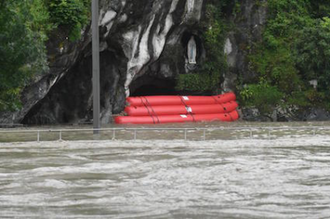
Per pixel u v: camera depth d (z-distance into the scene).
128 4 85.44
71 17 76.38
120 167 31.19
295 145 45.53
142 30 90.44
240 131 63.12
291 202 21.05
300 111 101.06
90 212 19.42
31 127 74.19
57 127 74.06
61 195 22.69
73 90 89.12
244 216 18.64
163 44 94.06
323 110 101.88
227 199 21.67
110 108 91.06
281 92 102.06
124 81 91.88
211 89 102.12
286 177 27.25
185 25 96.00
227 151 40.41
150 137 54.31
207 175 27.91
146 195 22.58
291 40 105.81
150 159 35.12
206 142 48.19
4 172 29.45
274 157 36.06
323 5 113.12
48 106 87.25
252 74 103.50
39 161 34.44
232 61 103.81
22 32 53.44
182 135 56.88
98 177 27.50
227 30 103.50
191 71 100.69
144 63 92.25
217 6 103.12
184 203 20.94
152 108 89.62
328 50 99.31
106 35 86.38
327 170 29.69
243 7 105.19
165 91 104.75
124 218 18.41
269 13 106.44
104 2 82.88
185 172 28.97
